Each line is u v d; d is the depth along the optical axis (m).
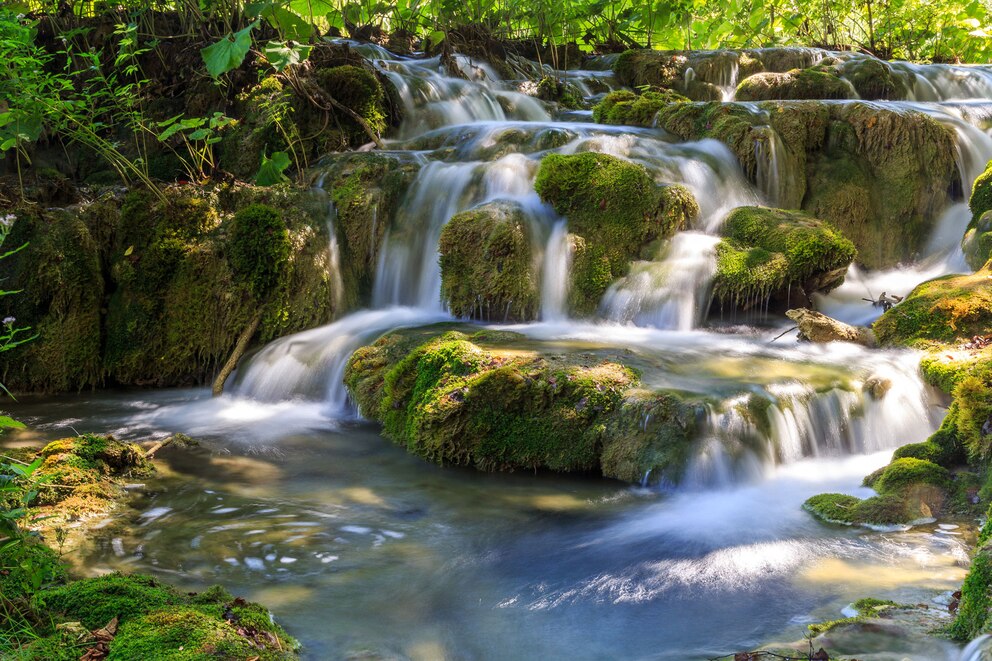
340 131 10.09
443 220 8.80
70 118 7.93
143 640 3.29
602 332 7.44
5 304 7.85
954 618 3.52
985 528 3.74
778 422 5.62
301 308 8.27
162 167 9.91
